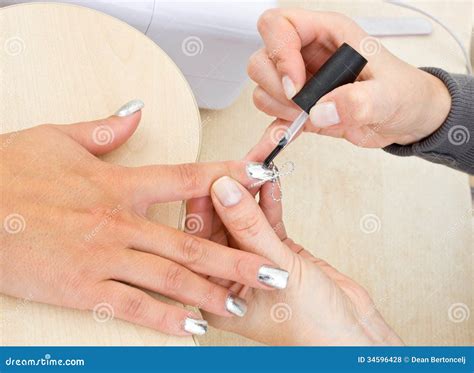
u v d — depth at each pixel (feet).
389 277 3.34
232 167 1.95
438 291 3.34
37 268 1.70
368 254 3.35
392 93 2.11
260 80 2.16
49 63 2.05
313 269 2.02
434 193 3.50
